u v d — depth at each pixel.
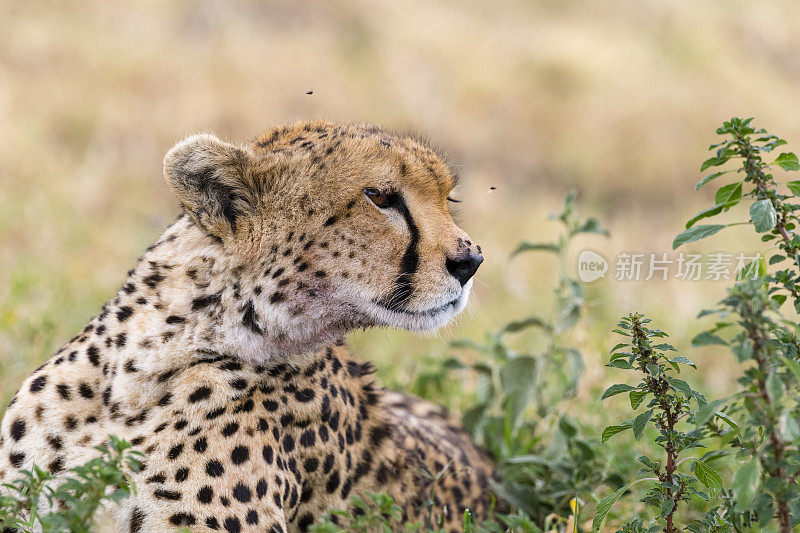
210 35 28.70
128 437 6.81
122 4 29.27
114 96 24.12
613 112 27.83
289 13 30.67
